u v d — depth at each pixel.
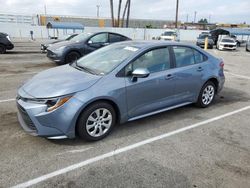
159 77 4.34
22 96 3.58
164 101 4.57
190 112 5.21
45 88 3.56
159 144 3.82
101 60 4.39
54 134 3.49
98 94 3.62
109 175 3.03
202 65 5.20
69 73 4.08
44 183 2.87
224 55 18.78
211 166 3.27
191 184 2.91
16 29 39.28
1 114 4.77
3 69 9.37
